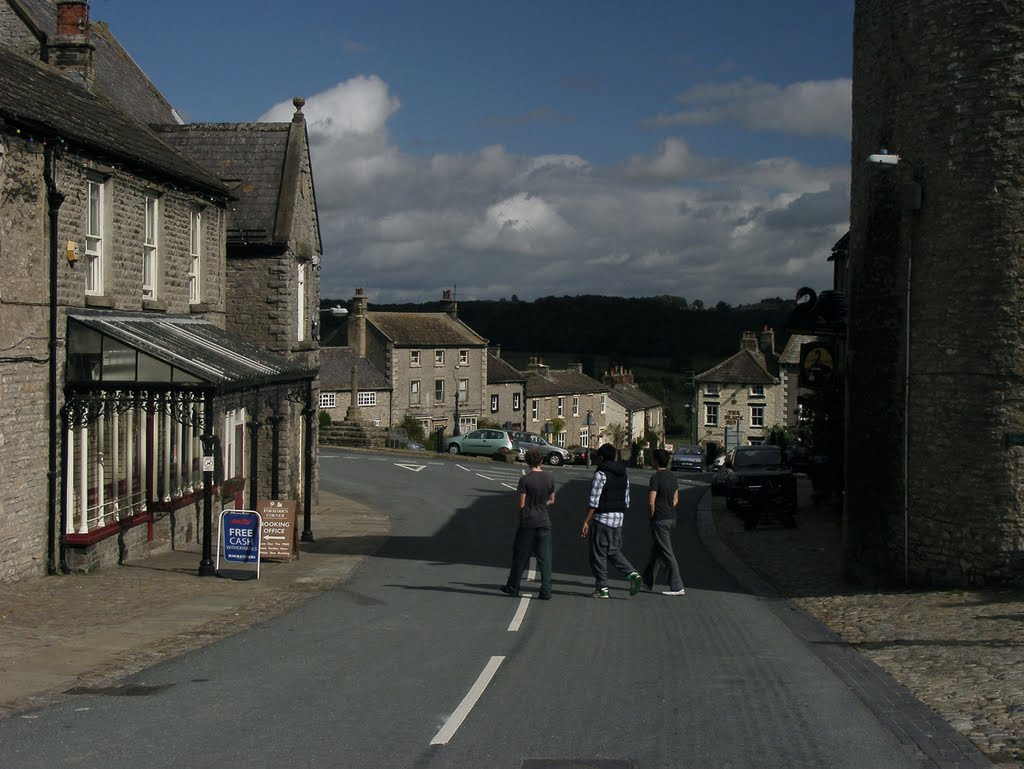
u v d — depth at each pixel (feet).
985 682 28.37
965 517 43.55
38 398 48.78
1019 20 41.70
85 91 65.51
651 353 409.90
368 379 234.38
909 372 45.62
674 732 23.67
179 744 22.56
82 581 48.78
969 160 42.88
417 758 21.54
